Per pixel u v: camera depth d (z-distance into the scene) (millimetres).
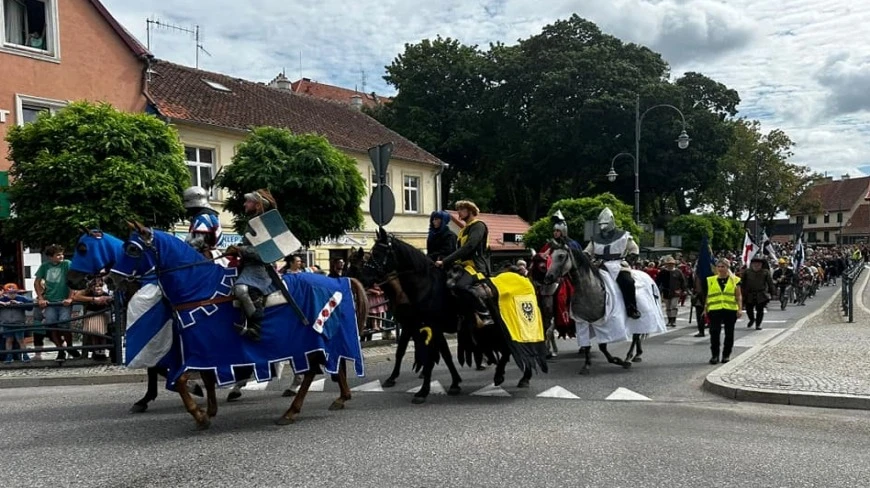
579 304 9656
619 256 10414
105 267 6305
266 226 6406
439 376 10180
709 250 15484
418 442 6074
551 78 39188
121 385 9836
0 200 12781
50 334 11219
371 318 13398
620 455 5629
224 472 5215
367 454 5684
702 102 47219
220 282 6504
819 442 6047
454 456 5617
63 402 8320
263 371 6473
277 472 5203
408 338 9375
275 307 6613
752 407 7656
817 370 9219
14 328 10445
